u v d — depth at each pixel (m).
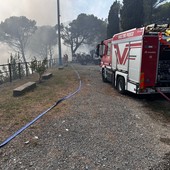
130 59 8.34
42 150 4.12
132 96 9.21
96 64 33.66
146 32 7.28
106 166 3.60
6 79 13.77
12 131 5.00
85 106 7.28
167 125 5.67
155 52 7.47
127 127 5.42
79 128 5.27
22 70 16.12
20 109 6.75
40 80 12.62
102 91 10.14
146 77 7.59
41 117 6.02
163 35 7.20
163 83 7.83
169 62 8.48
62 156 3.90
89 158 3.85
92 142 4.50
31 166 3.57
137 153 4.05
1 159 3.79
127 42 8.62
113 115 6.39
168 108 7.39
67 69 22.17
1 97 8.44
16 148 4.19
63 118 5.98
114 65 10.63
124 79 9.07
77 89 10.34
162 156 3.96
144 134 4.99
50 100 7.95
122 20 21.86
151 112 6.87
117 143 4.47
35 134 4.86
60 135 4.83
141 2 20.75
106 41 12.46
